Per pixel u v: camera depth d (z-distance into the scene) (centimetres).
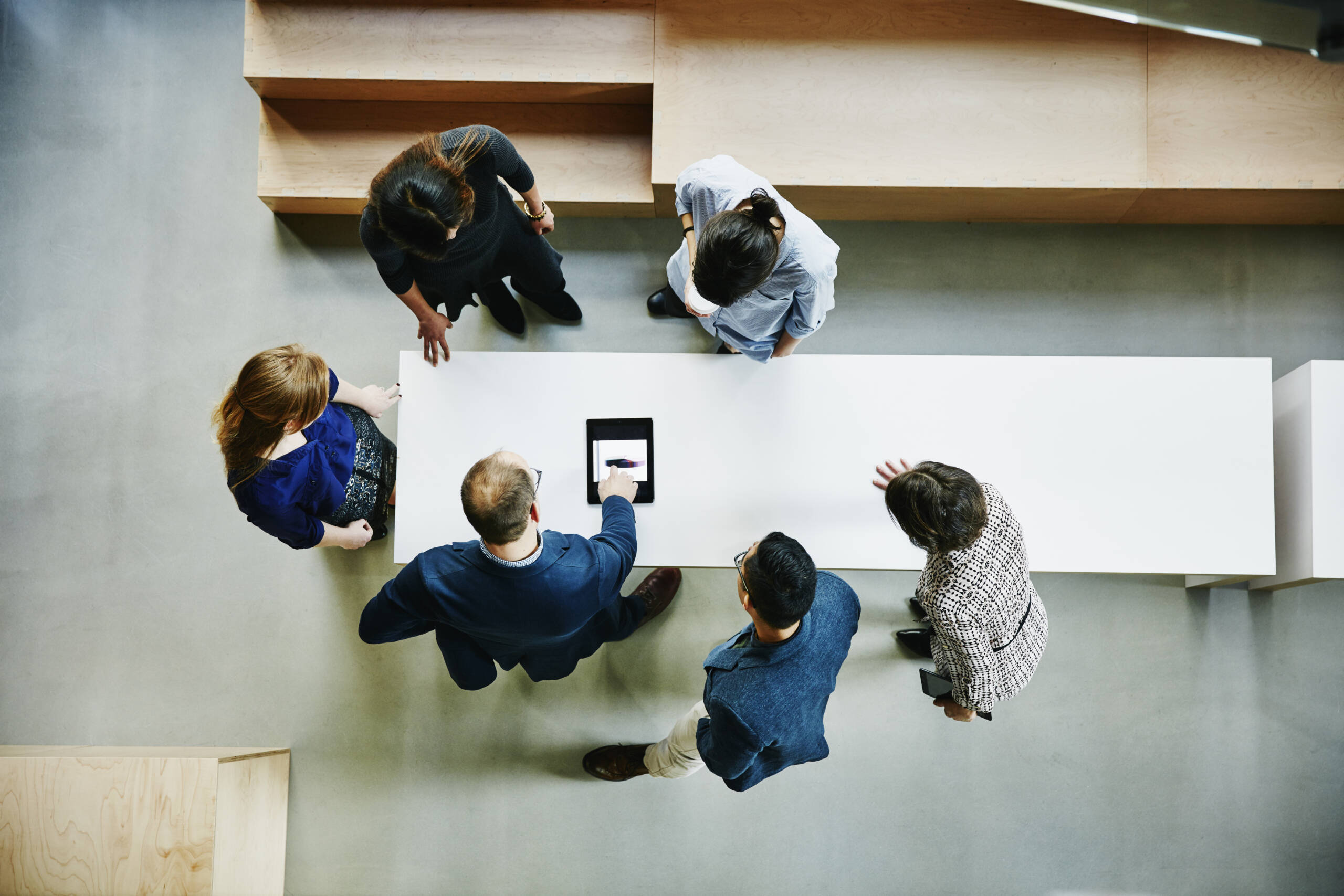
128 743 280
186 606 285
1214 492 213
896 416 215
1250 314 290
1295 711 276
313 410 189
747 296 182
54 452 292
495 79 261
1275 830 272
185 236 297
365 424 237
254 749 275
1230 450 214
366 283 296
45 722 281
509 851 276
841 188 265
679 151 262
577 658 232
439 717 280
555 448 214
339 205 286
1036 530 214
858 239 295
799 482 213
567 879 275
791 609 159
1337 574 216
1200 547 213
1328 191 260
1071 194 267
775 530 212
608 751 271
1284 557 233
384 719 280
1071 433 215
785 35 261
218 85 301
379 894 275
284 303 296
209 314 296
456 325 293
